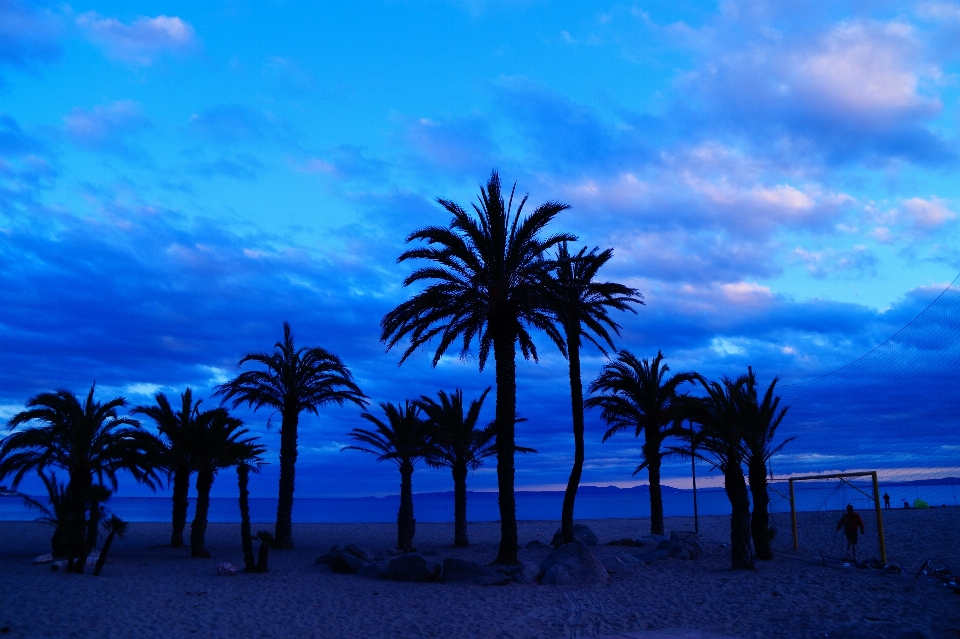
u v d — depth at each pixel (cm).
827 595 1372
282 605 1342
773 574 1686
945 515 3775
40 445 2044
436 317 1911
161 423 2531
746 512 1838
